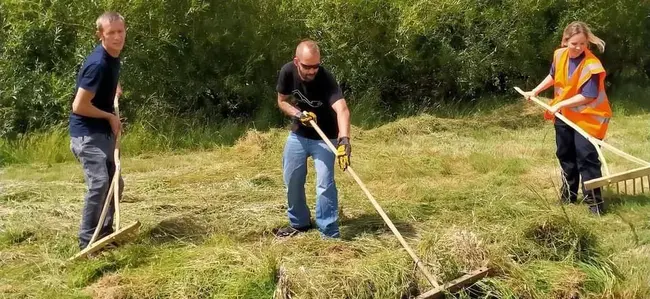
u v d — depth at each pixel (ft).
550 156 30.09
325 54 39.73
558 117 22.17
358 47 40.14
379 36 40.34
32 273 17.17
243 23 37.11
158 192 24.45
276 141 31.60
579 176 24.31
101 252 17.87
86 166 18.07
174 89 36.24
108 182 18.20
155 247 18.47
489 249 16.33
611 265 17.15
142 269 17.02
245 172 27.48
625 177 20.58
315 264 16.57
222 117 37.86
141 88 35.27
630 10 46.34
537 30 44.55
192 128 35.14
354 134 34.12
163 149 33.22
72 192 23.94
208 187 25.25
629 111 43.57
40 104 33.47
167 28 35.06
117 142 18.25
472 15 42.06
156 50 35.17
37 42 34.12
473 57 42.22
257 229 20.04
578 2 44.86
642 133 35.06
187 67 36.24
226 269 16.34
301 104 18.53
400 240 16.22
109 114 17.97
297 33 39.04
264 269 16.05
